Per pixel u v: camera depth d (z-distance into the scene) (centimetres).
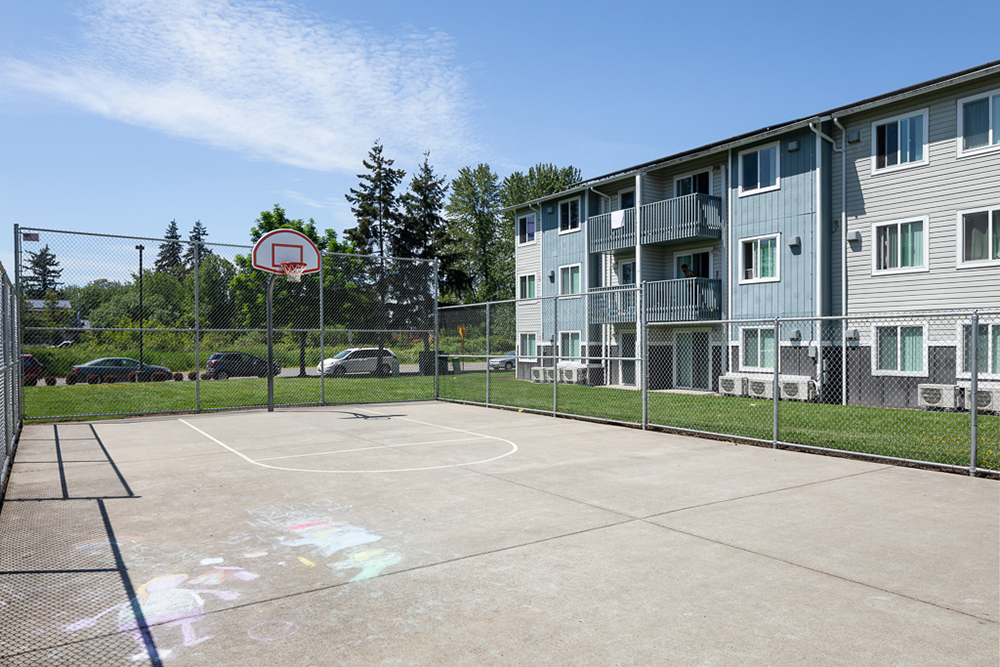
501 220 6738
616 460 898
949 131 1711
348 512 619
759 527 564
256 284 1708
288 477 785
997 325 1605
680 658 328
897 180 1814
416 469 834
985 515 605
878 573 452
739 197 2208
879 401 1838
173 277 1550
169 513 618
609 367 2464
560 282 2922
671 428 1184
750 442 1048
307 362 1848
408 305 2041
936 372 1722
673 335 2423
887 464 865
